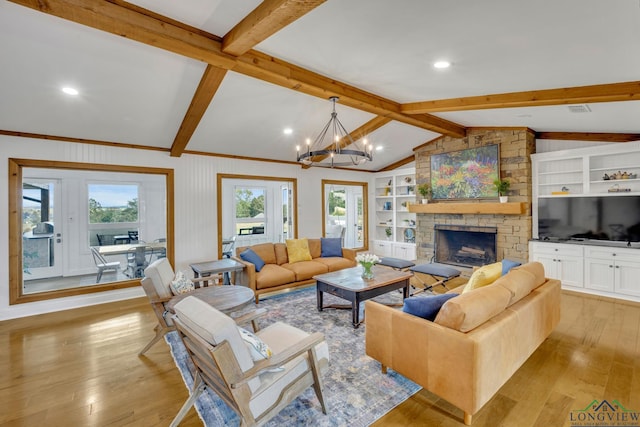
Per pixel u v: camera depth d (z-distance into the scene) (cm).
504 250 530
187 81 325
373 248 825
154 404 215
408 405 207
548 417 192
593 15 170
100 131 415
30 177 579
